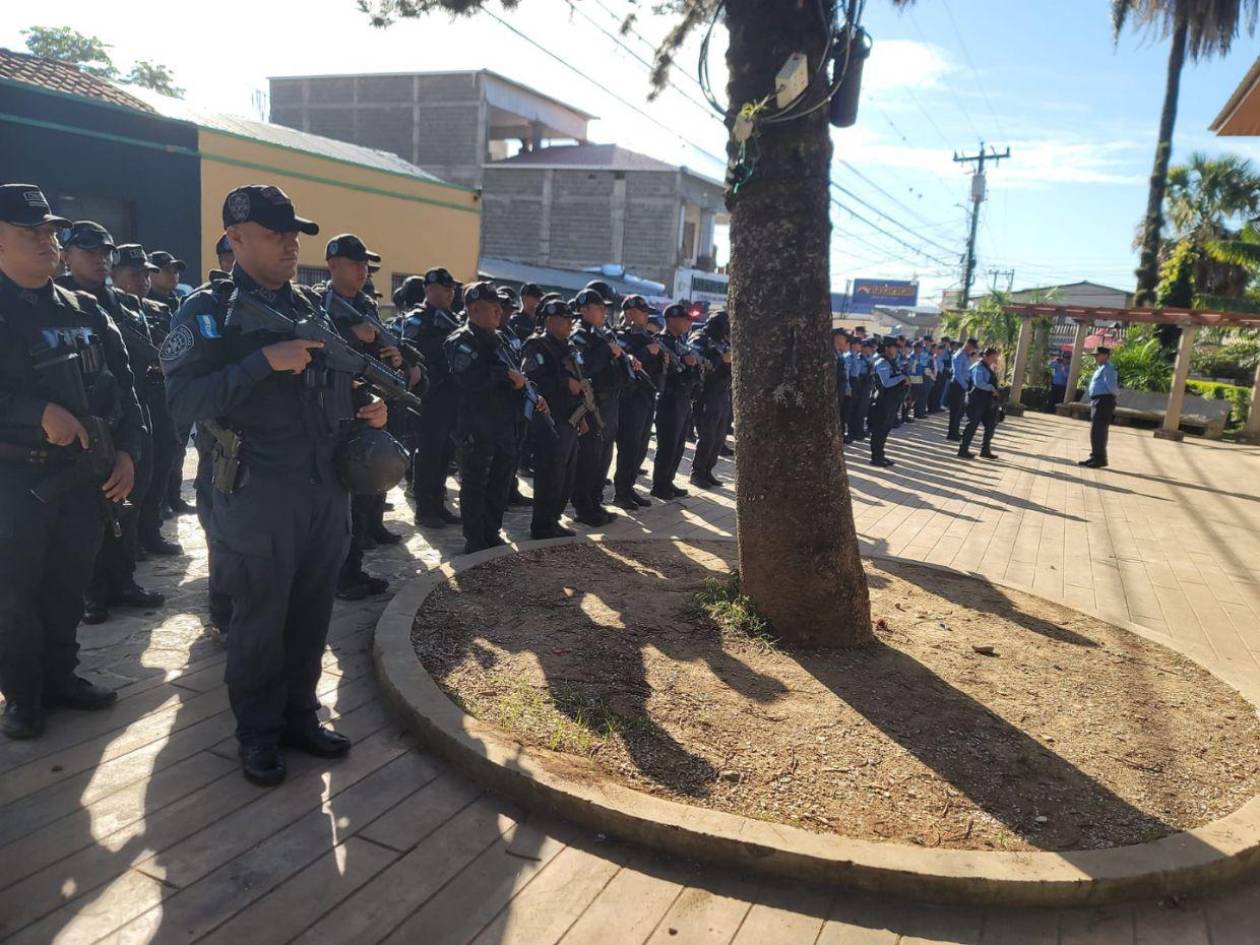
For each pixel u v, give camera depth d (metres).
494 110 38.84
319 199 17.00
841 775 3.10
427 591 4.56
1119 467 13.55
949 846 2.73
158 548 5.28
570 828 2.80
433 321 6.32
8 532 2.91
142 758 3.01
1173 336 24.16
